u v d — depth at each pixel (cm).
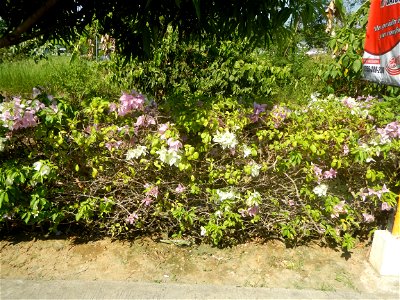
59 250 269
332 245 295
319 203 293
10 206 258
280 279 254
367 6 374
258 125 285
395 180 307
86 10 253
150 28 246
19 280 236
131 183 274
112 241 283
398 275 262
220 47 489
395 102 323
